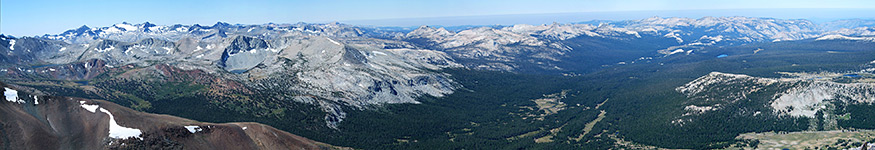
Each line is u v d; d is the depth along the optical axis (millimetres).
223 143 189375
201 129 189500
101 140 171125
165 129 181625
